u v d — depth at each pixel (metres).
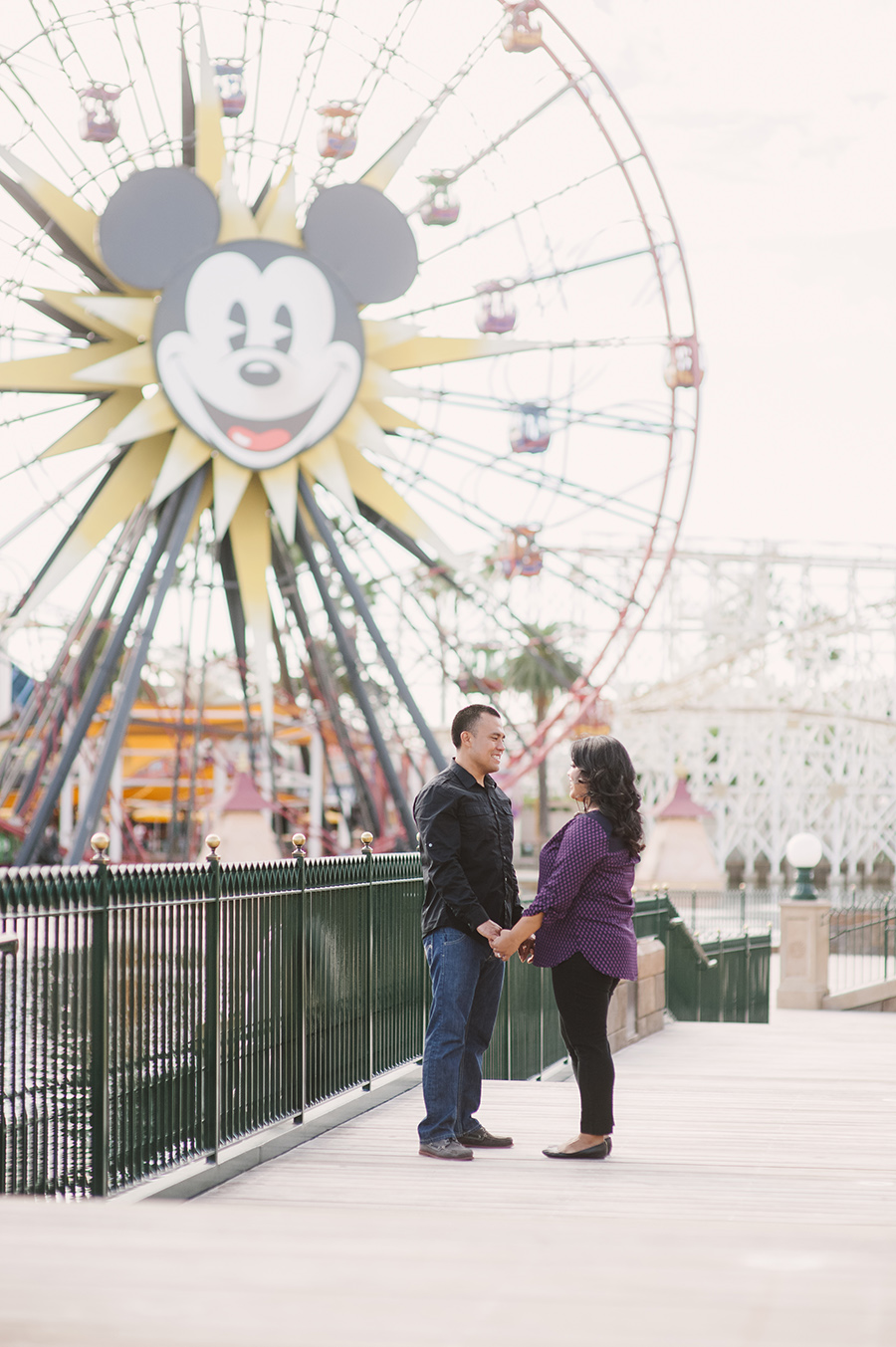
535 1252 1.92
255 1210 2.11
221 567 29.75
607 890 6.21
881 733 63.31
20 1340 1.60
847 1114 7.76
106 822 33.97
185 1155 5.62
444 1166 6.12
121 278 26.14
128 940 5.25
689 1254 1.92
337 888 7.39
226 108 27.45
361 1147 6.55
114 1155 5.11
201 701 29.98
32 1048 4.63
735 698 61.62
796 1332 1.62
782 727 61.03
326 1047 7.16
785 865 67.88
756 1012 17.34
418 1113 7.52
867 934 23.36
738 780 62.47
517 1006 10.07
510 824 6.65
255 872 6.32
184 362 26.27
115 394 26.80
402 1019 8.52
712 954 16.25
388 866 8.32
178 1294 1.75
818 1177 6.01
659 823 50.84
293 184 27.41
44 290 26.19
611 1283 1.79
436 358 27.83
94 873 5.06
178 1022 5.60
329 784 47.22
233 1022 6.05
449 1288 1.78
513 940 6.12
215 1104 5.82
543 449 27.89
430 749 27.55
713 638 60.09
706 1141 6.87
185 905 5.67
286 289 26.83
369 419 27.41
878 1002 17.77
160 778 42.59
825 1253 1.92
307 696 33.66
